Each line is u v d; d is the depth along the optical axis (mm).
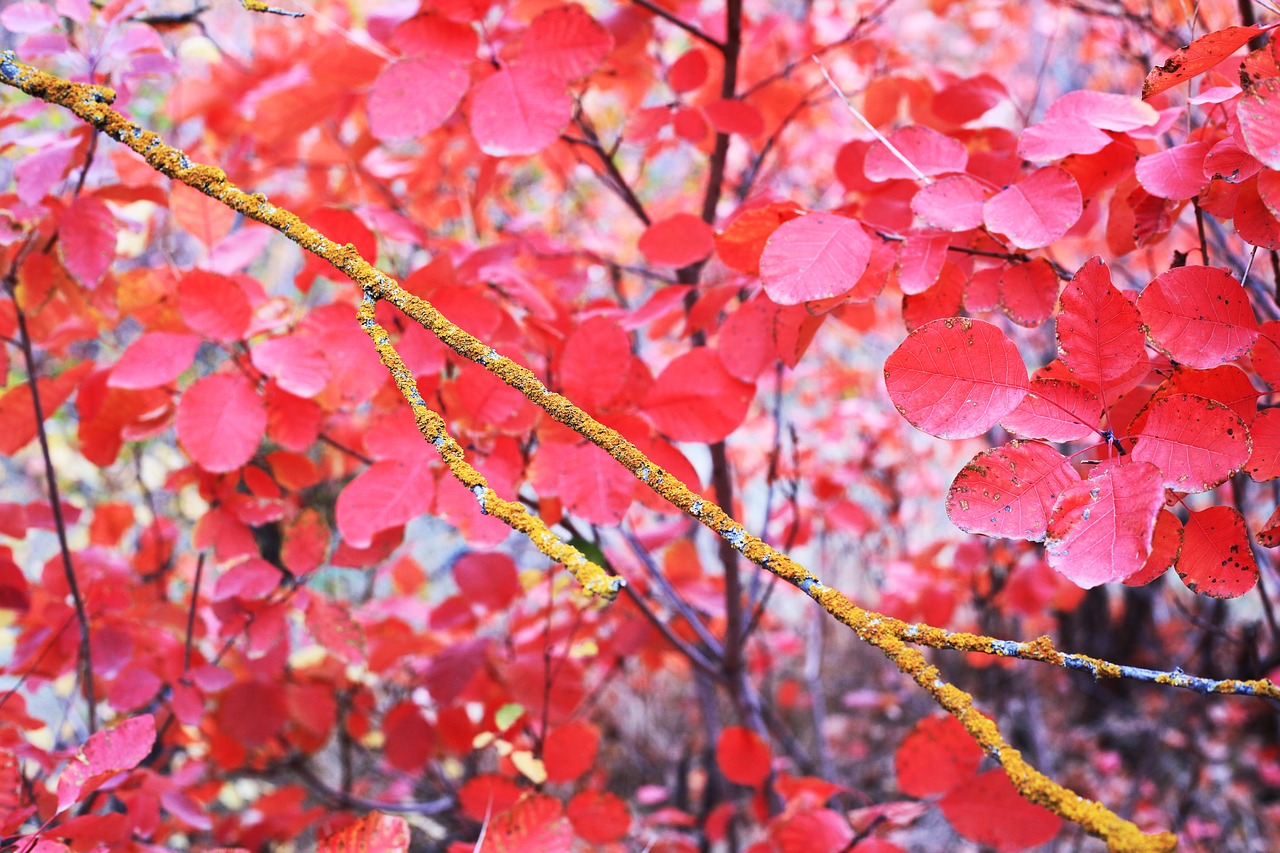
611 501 1018
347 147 1473
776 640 2311
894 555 2350
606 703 2592
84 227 1055
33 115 1081
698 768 2529
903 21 2141
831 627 3295
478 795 1140
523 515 772
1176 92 1127
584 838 1121
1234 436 807
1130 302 828
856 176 1109
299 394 1027
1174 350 829
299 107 1312
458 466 786
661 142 1498
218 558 1119
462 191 1688
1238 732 2721
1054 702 3010
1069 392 831
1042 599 1771
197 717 1147
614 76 1326
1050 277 923
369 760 2145
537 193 2426
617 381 1037
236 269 1118
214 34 1810
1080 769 2604
